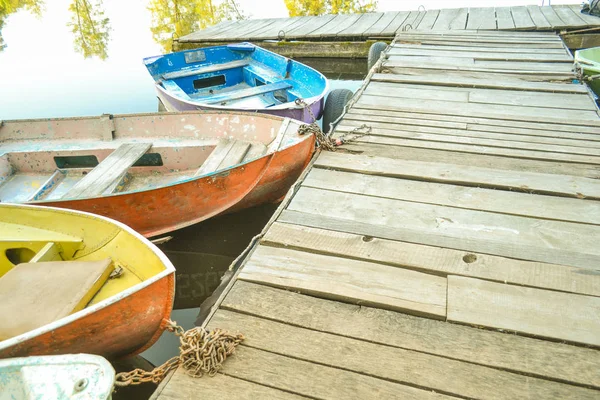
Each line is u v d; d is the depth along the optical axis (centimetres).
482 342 178
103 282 247
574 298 197
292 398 158
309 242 239
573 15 834
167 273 212
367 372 167
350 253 230
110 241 275
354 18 1045
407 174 309
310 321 191
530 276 210
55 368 146
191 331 171
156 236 385
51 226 296
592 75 527
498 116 412
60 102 840
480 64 575
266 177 366
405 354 174
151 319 219
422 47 680
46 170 459
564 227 248
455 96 471
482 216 261
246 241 403
